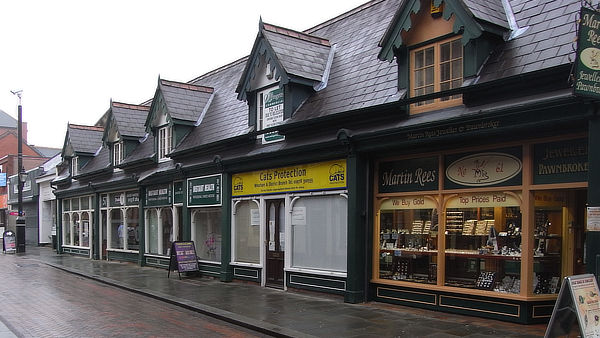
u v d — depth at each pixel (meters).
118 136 22.31
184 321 9.66
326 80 13.05
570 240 8.59
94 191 23.66
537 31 8.73
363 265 10.70
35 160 46.03
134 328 9.03
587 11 6.39
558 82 7.67
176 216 17.59
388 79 10.98
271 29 13.55
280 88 12.91
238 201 14.43
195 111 18.34
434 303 9.51
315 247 11.88
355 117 10.80
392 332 8.02
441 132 8.91
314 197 11.94
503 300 8.41
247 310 10.13
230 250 14.66
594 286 5.88
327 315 9.45
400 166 10.38
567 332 5.72
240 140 14.28
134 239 20.75
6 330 8.85
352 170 10.64
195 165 15.77
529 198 8.18
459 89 8.62
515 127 7.91
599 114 6.98
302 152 11.84
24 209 38.69
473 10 8.78
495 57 8.92
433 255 9.73
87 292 13.47
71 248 26.78
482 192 8.91
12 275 17.61
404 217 10.37
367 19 14.05
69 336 8.40
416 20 9.91
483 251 8.88
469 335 7.66
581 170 7.60
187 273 15.89
